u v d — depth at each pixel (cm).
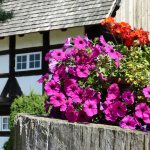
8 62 1560
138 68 477
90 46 509
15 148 499
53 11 1502
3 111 1554
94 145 432
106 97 474
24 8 1591
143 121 459
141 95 466
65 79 483
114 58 481
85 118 465
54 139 447
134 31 588
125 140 423
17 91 1527
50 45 1466
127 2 1480
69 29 1429
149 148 420
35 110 1184
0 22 1529
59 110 491
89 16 1392
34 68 1496
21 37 1538
